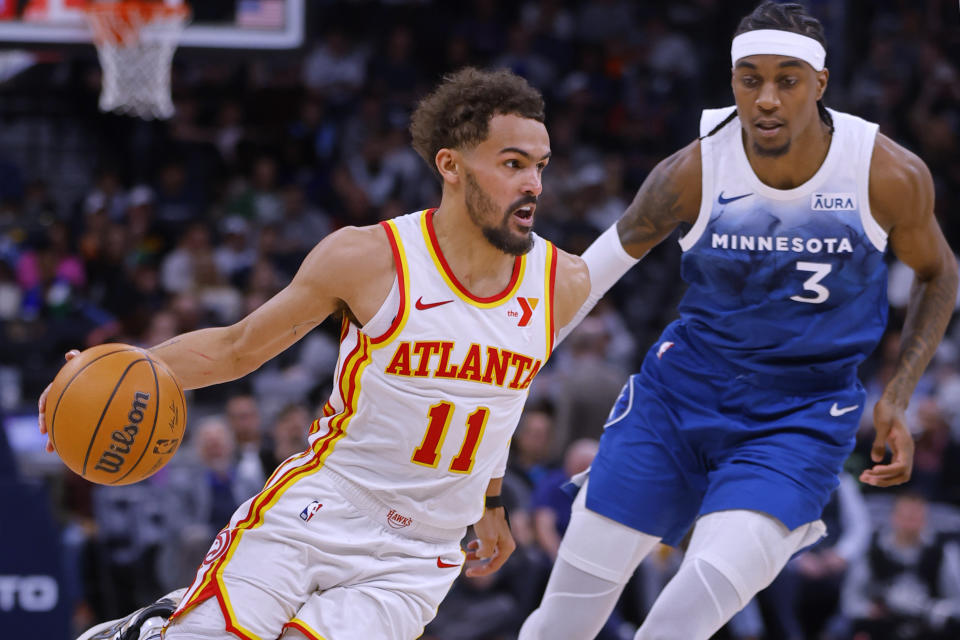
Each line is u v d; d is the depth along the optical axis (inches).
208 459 834.2
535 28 1611.7
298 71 1485.0
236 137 1450.5
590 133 1513.3
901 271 1259.8
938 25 1656.0
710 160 420.2
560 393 936.3
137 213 1314.0
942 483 997.8
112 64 960.9
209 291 1200.2
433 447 346.6
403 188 1400.1
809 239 410.0
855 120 412.8
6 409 974.4
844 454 423.2
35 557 690.2
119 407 336.2
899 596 834.8
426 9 1628.9
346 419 351.3
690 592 390.3
